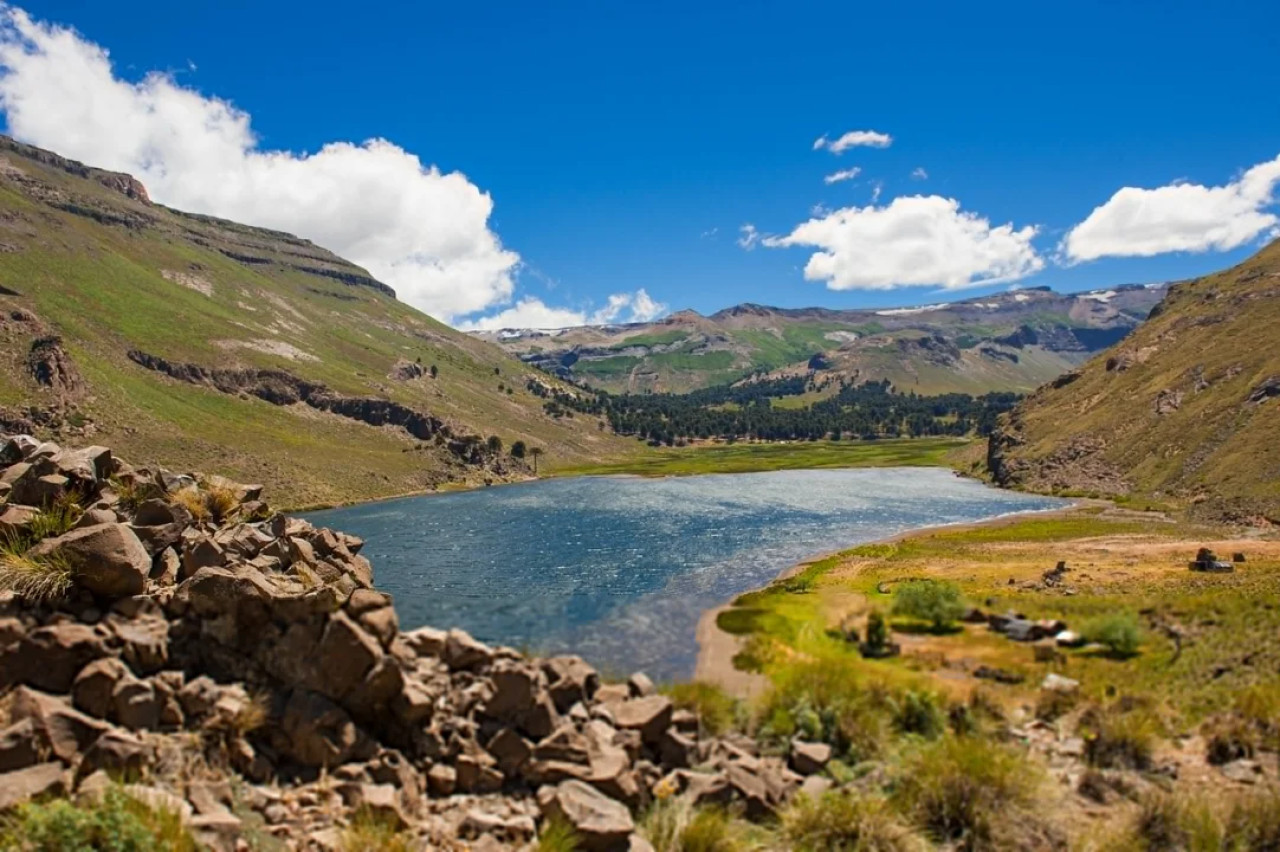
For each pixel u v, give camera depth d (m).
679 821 10.05
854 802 11.00
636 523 115.00
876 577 68.62
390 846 7.93
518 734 10.59
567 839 8.80
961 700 21.00
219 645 9.74
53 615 8.93
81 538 9.32
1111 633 39.06
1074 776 13.67
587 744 10.76
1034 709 22.42
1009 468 179.50
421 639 12.14
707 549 89.88
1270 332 159.12
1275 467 111.25
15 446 12.70
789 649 44.19
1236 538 88.69
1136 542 87.56
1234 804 11.44
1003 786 11.55
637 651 47.97
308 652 9.66
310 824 8.23
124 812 6.64
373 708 9.87
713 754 12.86
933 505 136.25
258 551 11.73
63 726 7.78
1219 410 141.38
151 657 9.08
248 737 9.07
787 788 12.15
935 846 10.62
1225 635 34.59
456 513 133.75
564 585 69.81
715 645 48.47
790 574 73.88
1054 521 111.00
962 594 55.00
